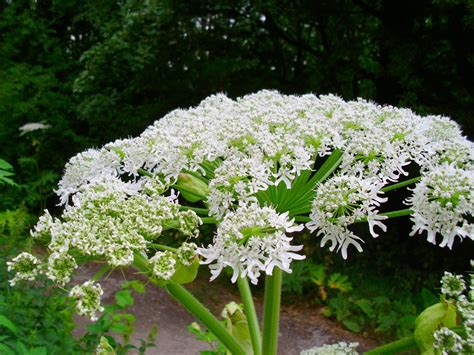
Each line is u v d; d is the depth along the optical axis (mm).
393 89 10594
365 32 10977
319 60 10961
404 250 10055
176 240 10734
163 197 1855
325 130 2156
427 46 9719
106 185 1925
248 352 2508
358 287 9406
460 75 9859
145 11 10836
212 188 1920
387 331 8297
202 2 11156
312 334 8430
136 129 12781
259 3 10594
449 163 2189
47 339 4016
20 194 13031
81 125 14570
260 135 2072
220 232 1700
